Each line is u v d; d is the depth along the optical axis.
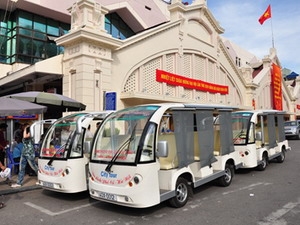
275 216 5.13
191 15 17.50
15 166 9.19
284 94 32.06
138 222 4.99
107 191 5.28
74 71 11.28
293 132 23.92
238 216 5.18
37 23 16.23
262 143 10.16
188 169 6.08
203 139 6.68
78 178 6.32
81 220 5.15
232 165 8.00
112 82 12.16
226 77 21.33
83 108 10.09
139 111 5.84
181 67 16.42
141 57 13.78
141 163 5.04
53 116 11.78
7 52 15.58
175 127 5.87
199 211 5.52
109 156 5.50
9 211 5.72
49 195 6.95
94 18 11.38
